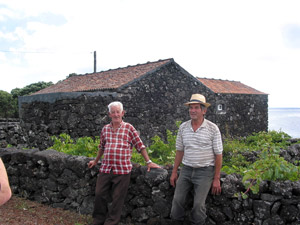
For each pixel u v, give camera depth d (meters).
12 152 4.85
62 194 4.35
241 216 3.25
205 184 3.18
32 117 9.45
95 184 4.02
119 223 3.85
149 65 11.81
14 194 4.82
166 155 5.79
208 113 13.56
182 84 12.11
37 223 3.77
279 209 3.09
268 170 3.17
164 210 3.64
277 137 9.63
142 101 10.45
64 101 8.51
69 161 4.21
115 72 12.86
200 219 3.19
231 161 6.66
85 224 3.83
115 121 3.58
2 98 27.48
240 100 15.37
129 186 3.86
